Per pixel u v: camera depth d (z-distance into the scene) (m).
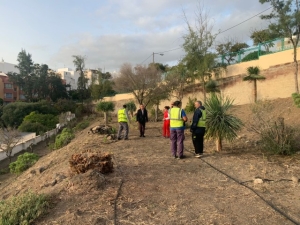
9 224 4.39
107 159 6.88
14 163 18.00
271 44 20.78
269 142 8.86
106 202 5.10
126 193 5.55
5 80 77.44
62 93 74.19
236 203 5.04
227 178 6.50
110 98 47.66
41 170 10.88
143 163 8.05
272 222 4.30
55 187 6.11
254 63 21.67
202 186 5.99
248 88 21.97
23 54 73.06
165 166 7.67
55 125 48.50
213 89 22.95
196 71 22.70
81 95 69.75
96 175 6.02
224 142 10.80
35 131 43.28
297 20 16.05
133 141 12.88
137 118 14.52
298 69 18.48
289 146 8.48
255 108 9.91
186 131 15.20
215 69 24.38
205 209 4.80
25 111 54.06
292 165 7.41
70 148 14.59
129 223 4.34
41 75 72.19
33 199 5.07
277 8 16.47
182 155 8.62
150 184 6.11
